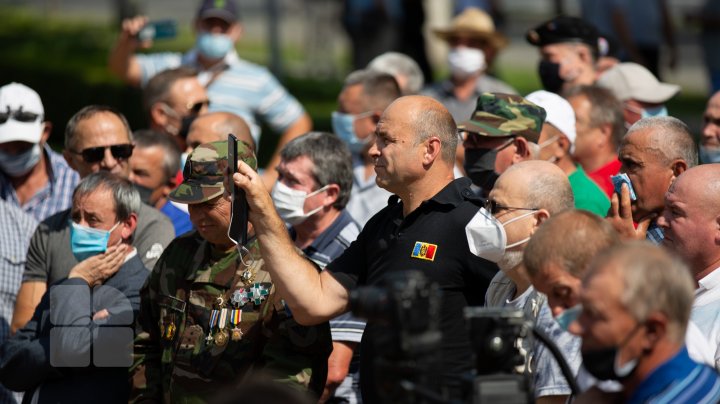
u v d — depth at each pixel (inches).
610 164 966.4
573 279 549.6
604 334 483.5
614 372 488.4
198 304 719.7
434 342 505.7
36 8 3361.2
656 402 488.4
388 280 520.1
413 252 695.7
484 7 1987.0
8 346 778.8
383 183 716.7
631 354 486.0
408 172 708.7
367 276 722.8
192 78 1165.1
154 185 1002.1
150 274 754.8
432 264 688.4
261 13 3703.3
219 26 1330.0
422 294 509.0
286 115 1353.3
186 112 1147.3
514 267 655.8
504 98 844.0
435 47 2581.2
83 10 3526.1
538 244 559.8
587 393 526.6
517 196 657.0
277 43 2509.8
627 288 480.4
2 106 981.2
